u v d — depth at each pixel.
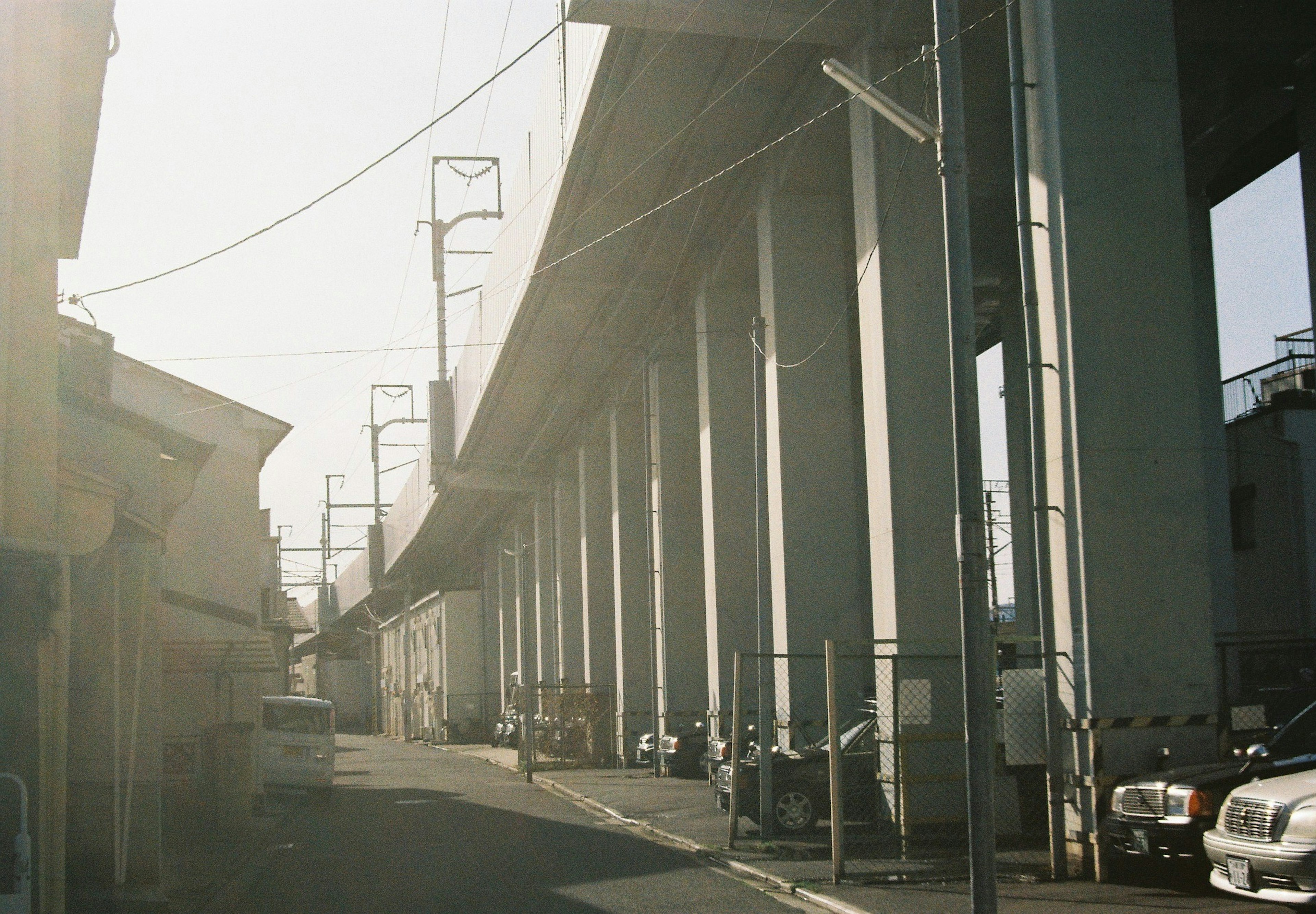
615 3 19.02
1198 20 19.64
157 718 14.40
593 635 42.19
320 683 114.25
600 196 26.23
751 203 26.23
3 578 9.36
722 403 29.39
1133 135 14.05
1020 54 14.62
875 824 17.80
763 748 17.52
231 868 16.47
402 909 12.54
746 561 29.03
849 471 24.19
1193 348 13.81
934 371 19.31
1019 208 14.46
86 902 12.84
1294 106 22.41
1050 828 13.16
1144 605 13.34
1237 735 13.31
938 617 18.80
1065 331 13.75
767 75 21.83
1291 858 9.21
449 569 85.25
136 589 14.41
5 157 10.36
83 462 14.58
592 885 13.80
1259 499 25.58
